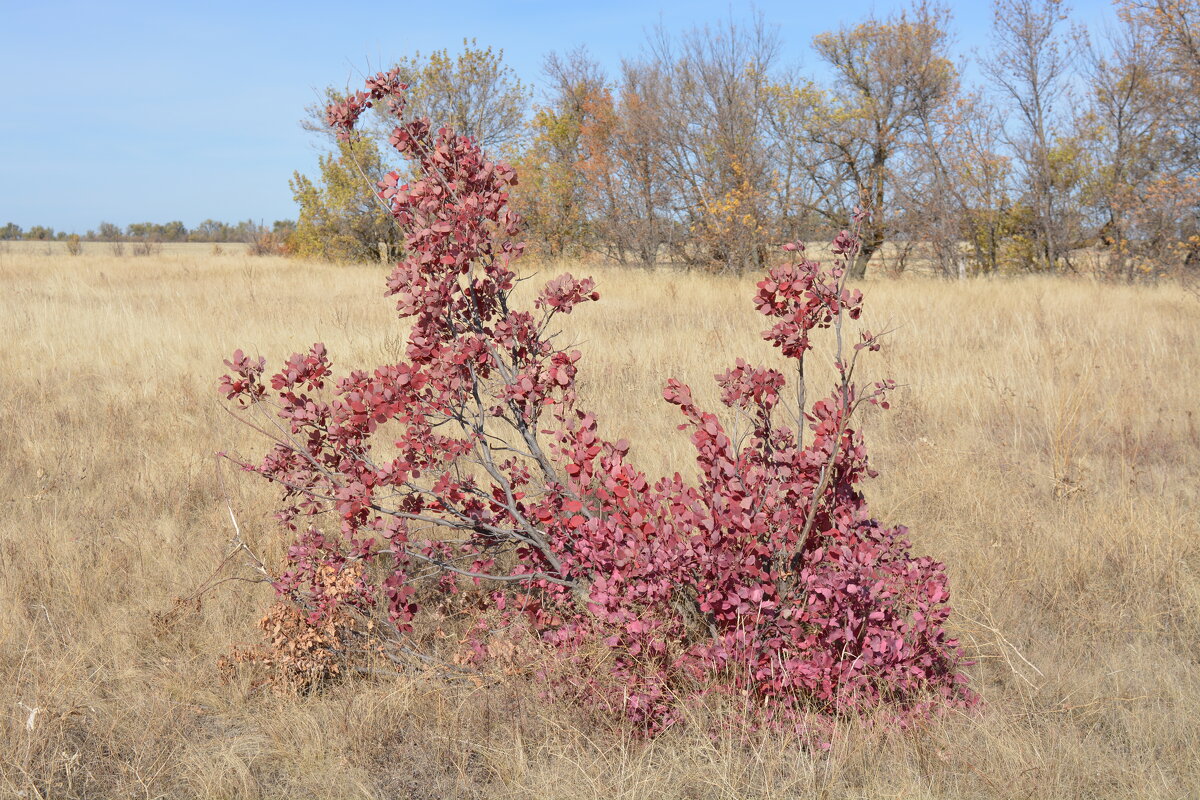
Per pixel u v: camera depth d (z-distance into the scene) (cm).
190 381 778
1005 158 2319
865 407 710
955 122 2344
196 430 659
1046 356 845
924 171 2400
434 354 355
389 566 439
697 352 899
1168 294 1415
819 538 341
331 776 291
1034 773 275
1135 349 888
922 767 283
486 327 374
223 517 488
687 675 315
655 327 1080
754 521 307
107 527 483
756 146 2411
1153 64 2034
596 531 325
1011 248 2453
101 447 610
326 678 349
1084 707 315
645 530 321
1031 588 409
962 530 465
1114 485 538
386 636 367
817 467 339
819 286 342
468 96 2778
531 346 368
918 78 2545
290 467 383
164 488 535
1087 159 2319
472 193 362
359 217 2895
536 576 358
